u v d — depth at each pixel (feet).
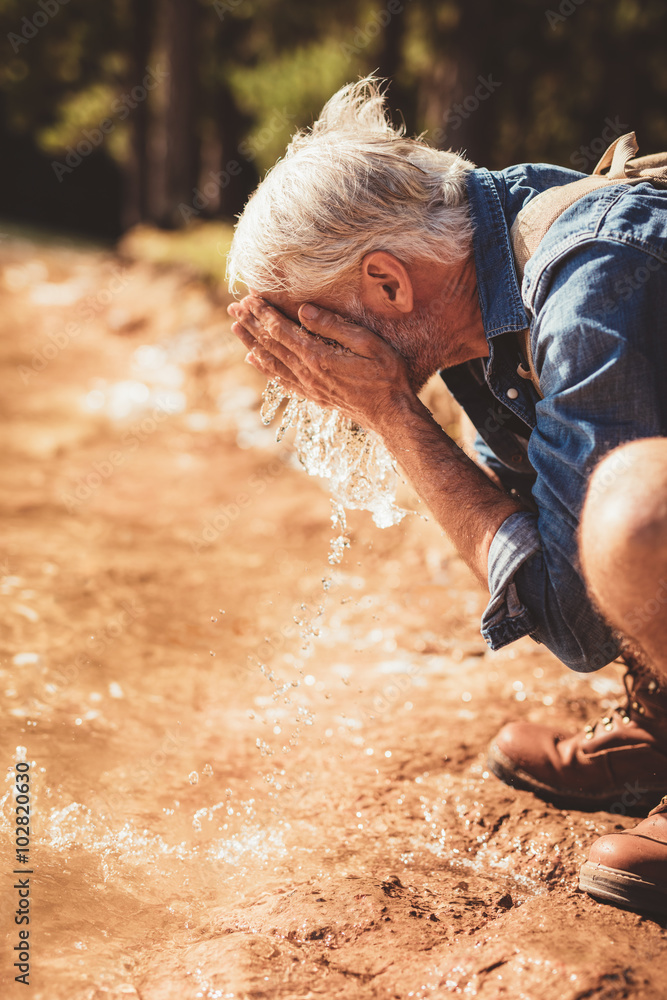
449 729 6.86
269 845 5.39
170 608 8.90
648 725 5.59
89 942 4.30
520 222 4.78
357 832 5.55
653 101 45.83
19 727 6.27
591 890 4.62
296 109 34.76
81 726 6.44
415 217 4.78
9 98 62.54
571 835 5.45
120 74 57.47
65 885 4.76
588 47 41.73
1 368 20.40
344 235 4.79
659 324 4.24
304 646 8.39
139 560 10.18
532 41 41.50
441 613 9.36
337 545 6.12
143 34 53.62
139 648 7.88
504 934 4.26
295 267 4.90
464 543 4.78
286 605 9.35
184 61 41.81
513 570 4.52
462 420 6.34
